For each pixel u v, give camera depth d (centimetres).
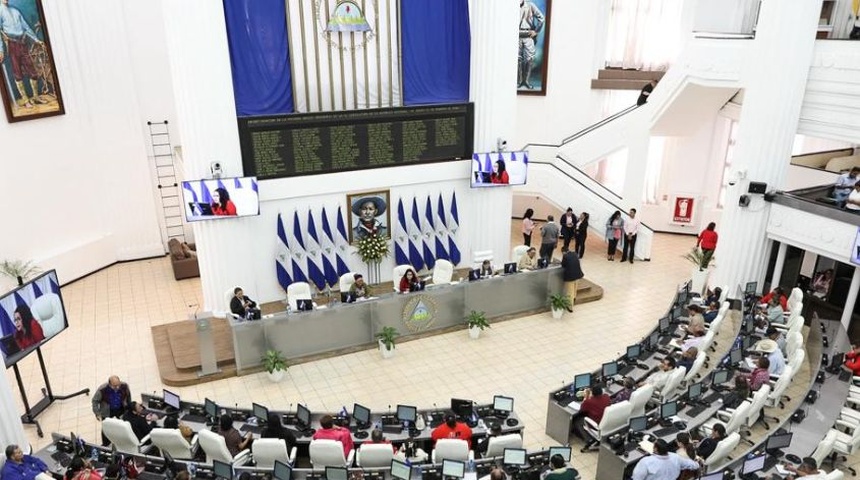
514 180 1570
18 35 1442
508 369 1242
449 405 1116
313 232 1448
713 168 1969
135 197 1777
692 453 830
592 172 2139
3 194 1456
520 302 1474
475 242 1647
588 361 1272
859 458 1003
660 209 2084
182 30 1202
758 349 1153
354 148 1430
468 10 1475
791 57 1288
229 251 1354
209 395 1148
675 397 1038
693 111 1780
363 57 1409
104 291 1609
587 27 1939
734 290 1473
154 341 1312
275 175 1370
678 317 1332
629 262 1819
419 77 1474
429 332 1383
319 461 830
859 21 1411
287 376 1215
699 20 1767
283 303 1455
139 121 1731
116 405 980
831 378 1095
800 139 1880
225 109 1273
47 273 1060
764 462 838
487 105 1522
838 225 1248
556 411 1009
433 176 1542
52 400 1114
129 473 803
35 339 1038
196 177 1302
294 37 1329
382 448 805
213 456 847
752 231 1421
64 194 1622
